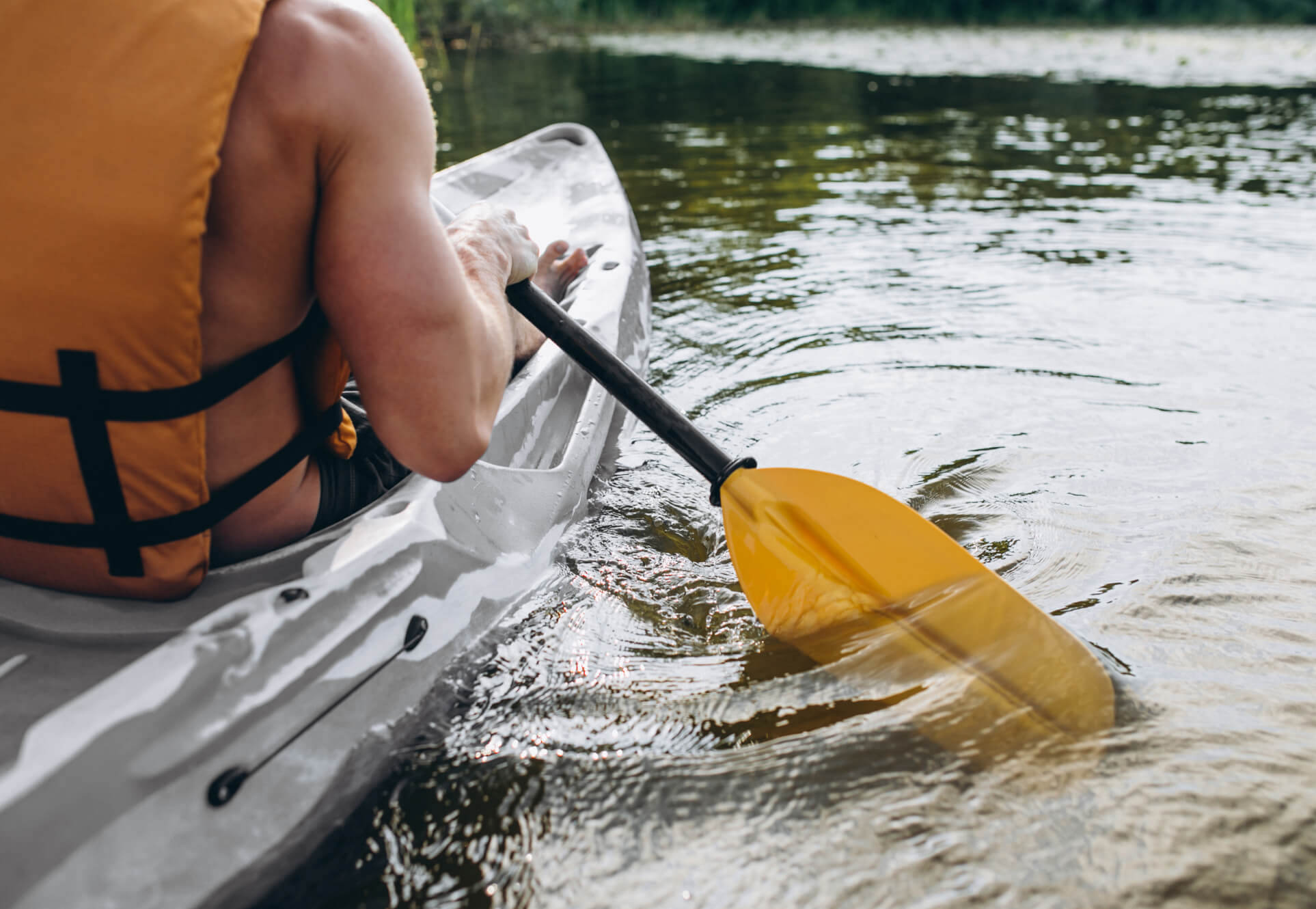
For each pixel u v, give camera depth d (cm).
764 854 92
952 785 99
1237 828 94
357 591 101
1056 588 137
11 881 70
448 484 122
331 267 89
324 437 106
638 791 99
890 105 638
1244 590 135
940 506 161
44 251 80
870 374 216
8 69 79
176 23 78
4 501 92
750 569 138
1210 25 1458
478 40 1114
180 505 92
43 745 74
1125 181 407
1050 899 86
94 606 97
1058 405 199
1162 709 111
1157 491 164
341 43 84
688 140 508
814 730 107
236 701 87
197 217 80
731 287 277
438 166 436
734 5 1424
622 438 183
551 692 113
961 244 317
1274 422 189
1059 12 1474
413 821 95
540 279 198
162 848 79
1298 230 323
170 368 85
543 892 88
